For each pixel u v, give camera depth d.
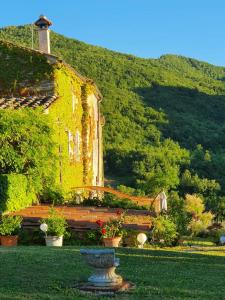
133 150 59.88
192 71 114.38
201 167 57.53
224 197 48.22
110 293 8.30
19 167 20.81
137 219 18.98
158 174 48.91
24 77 26.56
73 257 11.75
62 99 26.64
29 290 8.39
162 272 10.73
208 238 23.08
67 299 7.83
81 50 82.38
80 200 27.08
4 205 19.05
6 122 20.30
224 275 10.91
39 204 22.59
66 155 26.12
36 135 21.31
